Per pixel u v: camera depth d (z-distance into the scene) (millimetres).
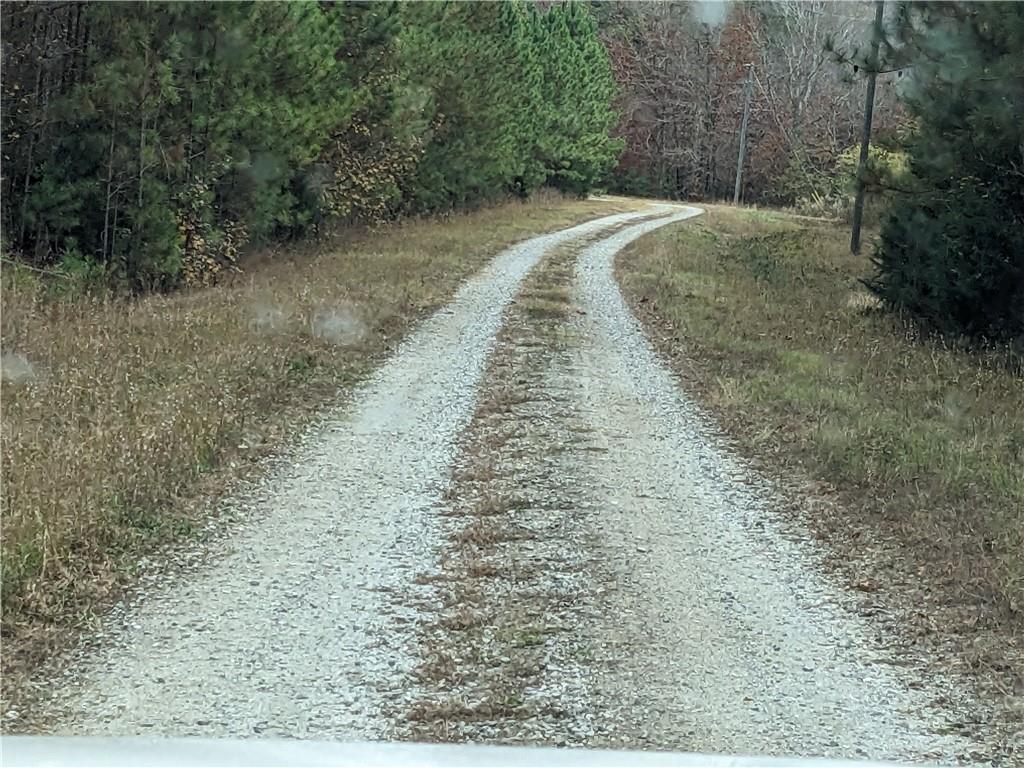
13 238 16141
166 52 16094
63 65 16344
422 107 28188
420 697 4855
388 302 17219
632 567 6684
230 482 8164
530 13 52344
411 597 6102
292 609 5871
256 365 11609
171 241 17297
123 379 10336
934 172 16000
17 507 6746
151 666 5113
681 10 80250
